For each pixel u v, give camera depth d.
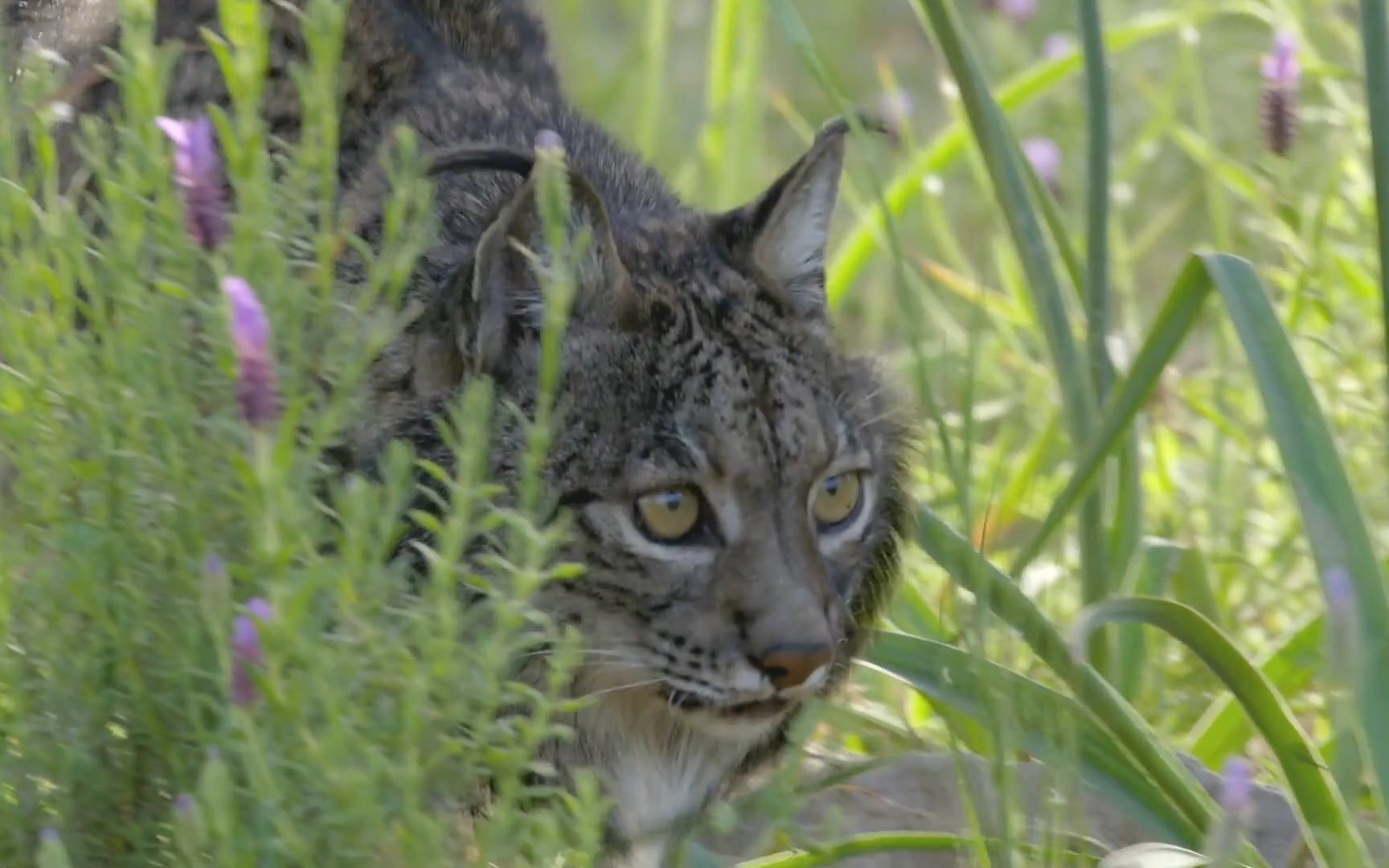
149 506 5.46
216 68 7.71
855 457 7.08
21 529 5.74
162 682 5.50
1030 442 10.53
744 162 12.01
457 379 6.62
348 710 5.12
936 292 13.15
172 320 5.46
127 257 5.49
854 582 7.43
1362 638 6.42
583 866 5.56
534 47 9.07
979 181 11.44
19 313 5.59
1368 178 10.44
